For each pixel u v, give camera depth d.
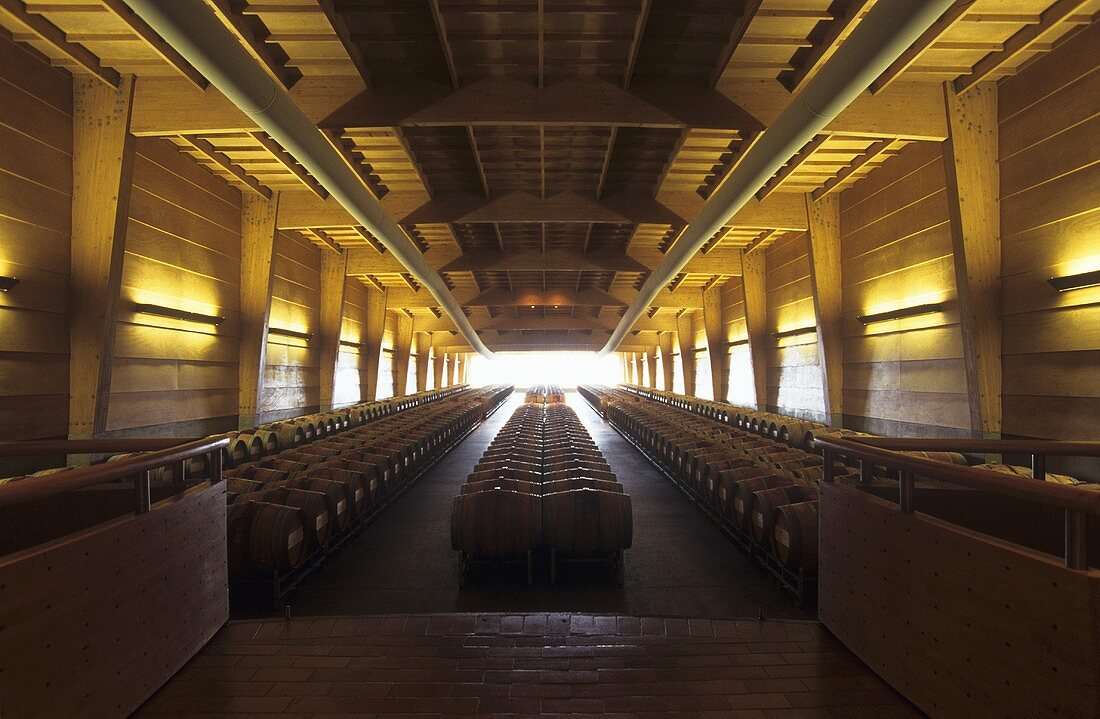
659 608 4.84
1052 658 1.86
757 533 5.73
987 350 8.66
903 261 11.18
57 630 2.11
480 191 11.74
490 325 27.25
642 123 7.66
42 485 1.94
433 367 38.38
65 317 8.66
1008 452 3.24
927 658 2.49
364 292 23.86
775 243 17.95
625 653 3.16
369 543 6.75
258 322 13.84
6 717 1.88
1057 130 7.57
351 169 9.94
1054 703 1.84
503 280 21.84
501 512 5.30
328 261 19.17
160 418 10.78
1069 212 7.44
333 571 5.78
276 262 14.80
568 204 11.73
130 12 6.78
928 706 2.47
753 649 3.20
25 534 3.24
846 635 3.19
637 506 8.61
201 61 4.73
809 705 2.66
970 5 6.49
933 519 2.56
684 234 12.11
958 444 3.35
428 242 16.48
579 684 2.85
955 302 9.73
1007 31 7.38
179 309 11.27
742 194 8.46
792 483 5.96
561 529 5.29
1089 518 2.94
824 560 3.49
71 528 3.34
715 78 7.38
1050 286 7.75
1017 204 8.27
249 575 4.92
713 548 6.51
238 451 9.70
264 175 12.95
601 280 21.73
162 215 10.80
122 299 9.72
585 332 34.47
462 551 5.36
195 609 3.12
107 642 2.38
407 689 2.81
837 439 3.35
